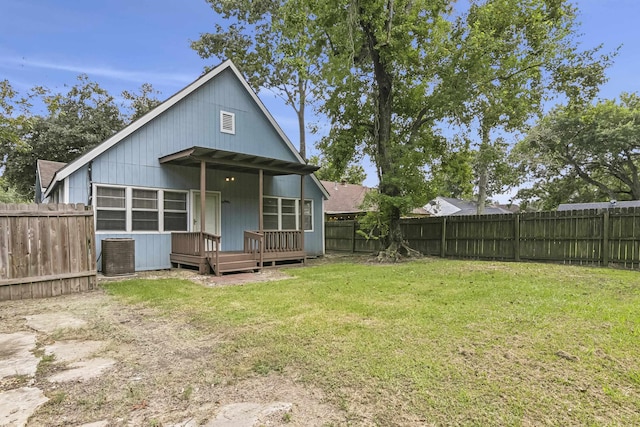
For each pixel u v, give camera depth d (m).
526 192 26.20
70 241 6.68
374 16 10.90
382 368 3.02
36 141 19.45
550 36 11.73
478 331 3.94
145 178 9.70
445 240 12.88
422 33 11.11
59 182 8.74
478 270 8.73
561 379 2.77
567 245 9.80
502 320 4.33
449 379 2.80
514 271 8.38
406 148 11.45
